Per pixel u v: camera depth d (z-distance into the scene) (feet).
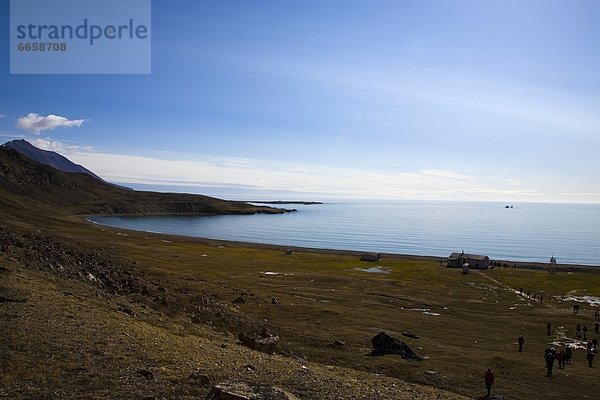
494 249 622.54
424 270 366.02
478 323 195.62
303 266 364.79
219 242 558.15
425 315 204.33
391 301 232.94
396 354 130.11
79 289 112.47
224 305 167.12
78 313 87.40
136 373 60.95
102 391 54.24
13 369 57.21
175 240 537.65
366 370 112.88
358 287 272.31
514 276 344.69
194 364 69.00
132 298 127.24
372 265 391.45
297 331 151.43
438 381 109.50
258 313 175.01
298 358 109.70
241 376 66.33
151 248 398.83
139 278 171.73
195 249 436.76
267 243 626.64
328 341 140.15
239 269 318.86
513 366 130.11
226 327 132.67
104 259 206.69
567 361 143.33
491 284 308.60
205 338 101.65
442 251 594.24
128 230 618.44
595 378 123.65
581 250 625.41
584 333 180.34
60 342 68.80
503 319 206.90
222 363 73.56
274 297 213.25
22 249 137.59
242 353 89.61
